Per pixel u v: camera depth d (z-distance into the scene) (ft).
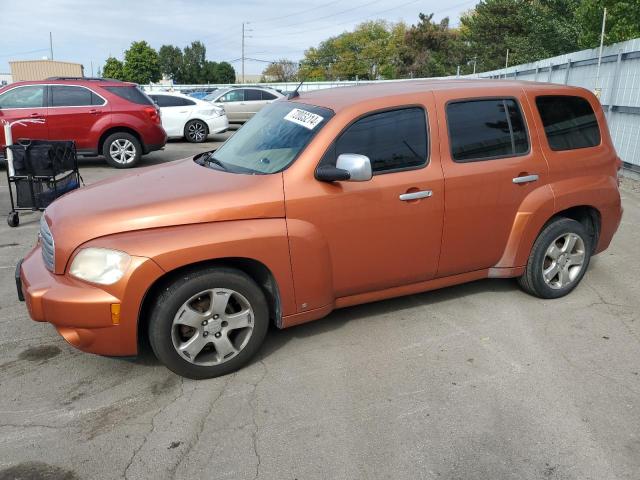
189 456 9.10
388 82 15.08
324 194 11.59
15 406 10.46
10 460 8.98
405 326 13.65
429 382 11.21
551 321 13.94
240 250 10.80
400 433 9.64
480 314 14.32
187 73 271.28
